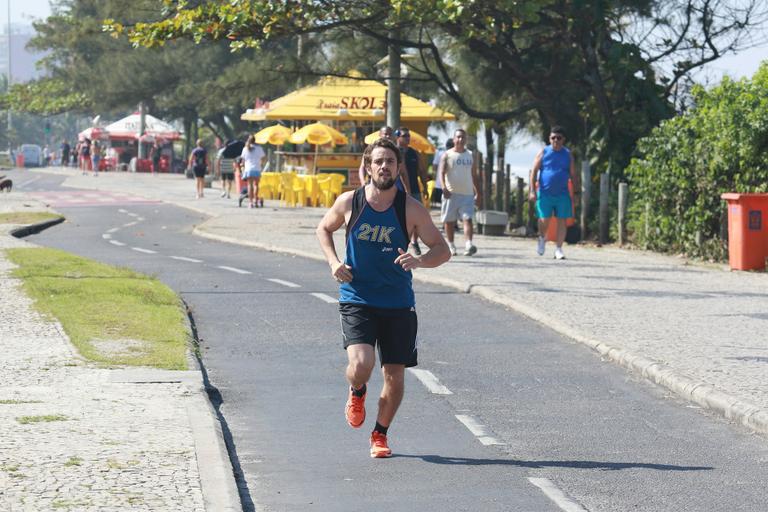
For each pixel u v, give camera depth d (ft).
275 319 135.74
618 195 251.19
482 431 84.23
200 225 283.79
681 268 190.90
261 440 80.94
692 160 209.77
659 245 222.07
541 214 203.31
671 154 215.31
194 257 211.00
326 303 148.97
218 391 96.78
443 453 77.87
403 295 74.59
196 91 609.42
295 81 275.39
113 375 95.91
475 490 69.05
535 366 109.09
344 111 387.55
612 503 66.59
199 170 419.33
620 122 272.92
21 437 74.64
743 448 79.66
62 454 70.69
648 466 74.84
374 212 73.46
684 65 275.18
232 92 278.46
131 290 149.69
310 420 87.15
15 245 220.23
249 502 66.23
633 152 269.23
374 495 67.87
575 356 114.11
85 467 67.87
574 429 85.10
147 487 64.18
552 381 102.47
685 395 95.71
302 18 250.78
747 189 197.26
